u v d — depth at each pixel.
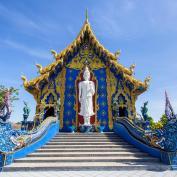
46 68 20.30
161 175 8.48
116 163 10.26
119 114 20.77
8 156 10.02
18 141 11.16
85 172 9.07
